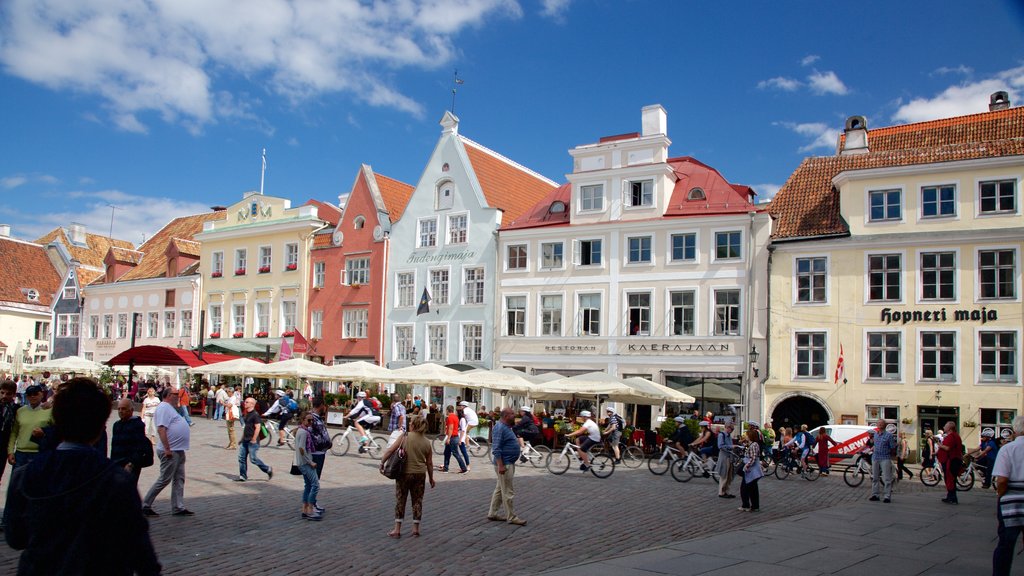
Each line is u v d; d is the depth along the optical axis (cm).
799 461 2539
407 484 1288
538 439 3142
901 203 3466
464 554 1162
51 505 460
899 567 1147
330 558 1098
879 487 2005
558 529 1404
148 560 480
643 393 2975
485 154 4878
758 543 1303
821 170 3994
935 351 3344
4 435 1134
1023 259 3231
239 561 1057
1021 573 1126
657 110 4094
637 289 3938
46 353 6750
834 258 3541
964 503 2020
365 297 4803
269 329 5222
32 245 7206
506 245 4328
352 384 4506
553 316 4162
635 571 1059
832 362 3488
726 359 3684
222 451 2556
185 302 5650
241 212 5503
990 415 3219
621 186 4047
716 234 3794
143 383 4928
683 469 2309
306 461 1394
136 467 1152
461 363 4300
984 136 3894
